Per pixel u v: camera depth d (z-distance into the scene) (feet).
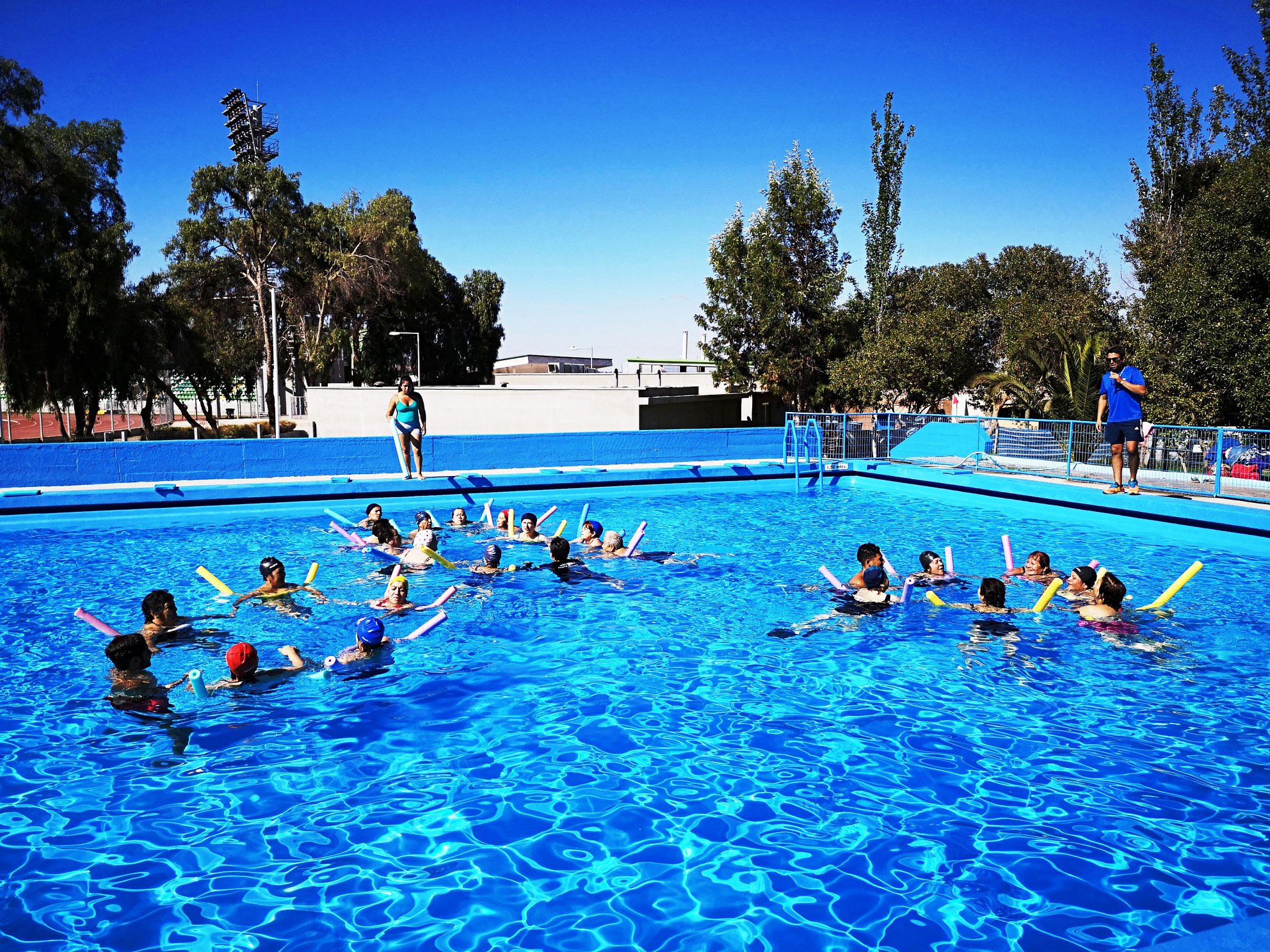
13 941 10.87
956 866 12.49
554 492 53.98
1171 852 12.85
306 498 49.16
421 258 174.91
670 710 18.72
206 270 164.66
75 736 17.40
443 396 107.04
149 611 23.58
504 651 22.79
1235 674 20.77
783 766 15.89
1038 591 28.66
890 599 26.94
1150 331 63.72
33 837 13.46
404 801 14.57
